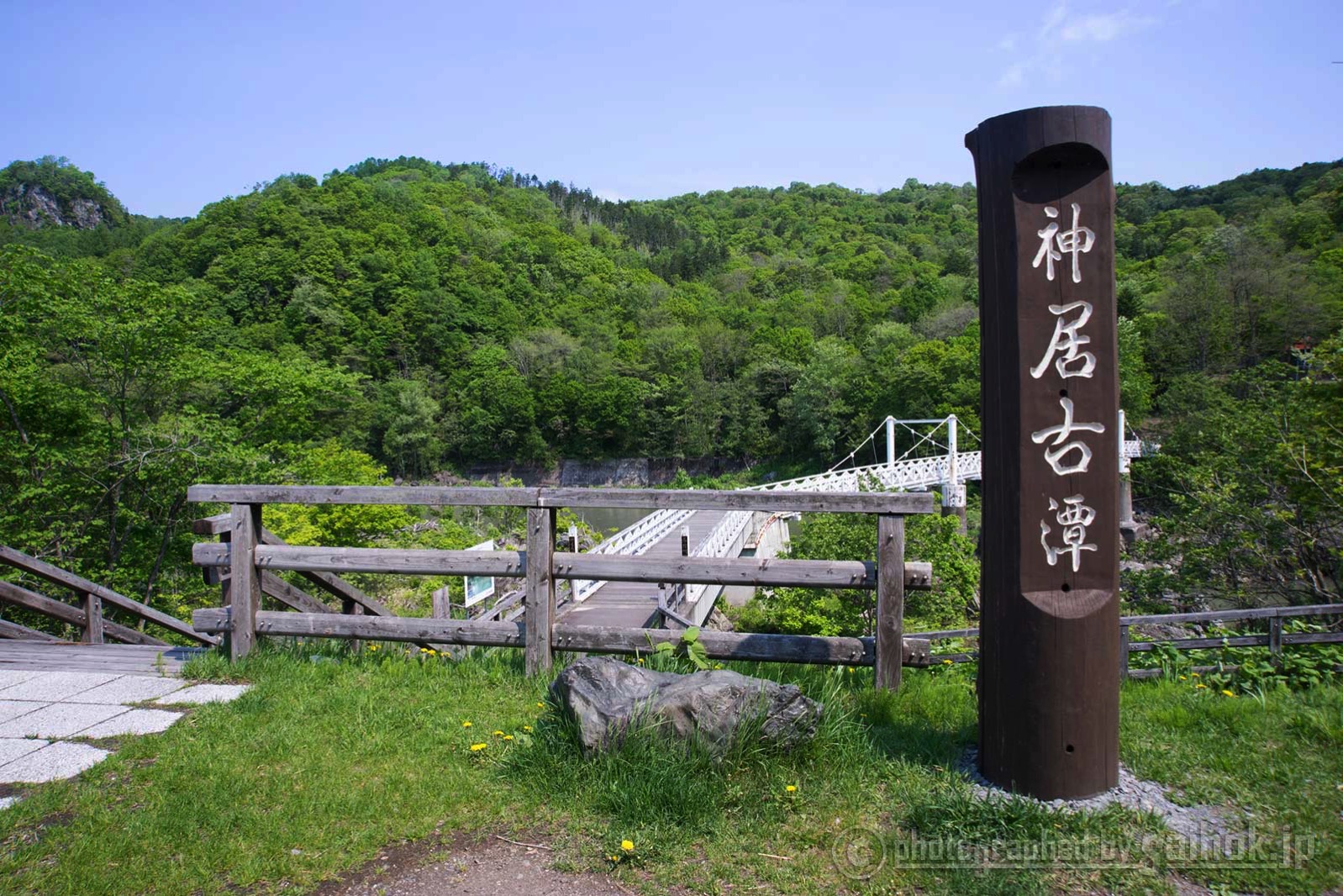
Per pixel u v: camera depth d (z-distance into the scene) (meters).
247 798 2.90
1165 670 5.40
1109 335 2.91
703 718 3.01
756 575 3.90
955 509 27.27
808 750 3.09
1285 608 5.84
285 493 4.22
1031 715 2.90
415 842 2.67
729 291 94.44
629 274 102.06
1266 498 13.80
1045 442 2.89
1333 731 3.58
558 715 3.23
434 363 71.69
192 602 14.83
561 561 4.12
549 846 2.64
